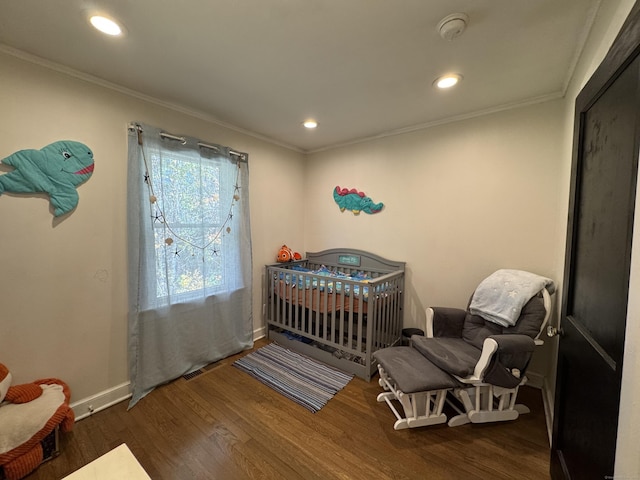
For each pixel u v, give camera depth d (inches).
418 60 65.7
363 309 97.2
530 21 52.4
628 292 30.3
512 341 66.9
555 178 83.4
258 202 122.1
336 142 131.3
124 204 80.4
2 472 54.2
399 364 74.9
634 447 28.2
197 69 69.9
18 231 63.7
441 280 105.8
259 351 113.3
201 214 97.3
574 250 48.8
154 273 85.7
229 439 67.4
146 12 50.4
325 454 63.3
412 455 63.1
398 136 114.3
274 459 61.9
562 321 52.6
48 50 62.0
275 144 129.0
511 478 57.6
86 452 63.3
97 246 75.7
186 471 58.8
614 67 34.6
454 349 80.3
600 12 48.7
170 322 90.0
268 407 79.3
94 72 71.2
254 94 83.2
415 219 111.1
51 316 69.1
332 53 63.2
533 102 85.4
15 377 64.5
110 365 79.7
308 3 48.1
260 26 54.3
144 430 70.2
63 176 68.7
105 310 78.0
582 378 42.5
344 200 131.3
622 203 33.1
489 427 72.1
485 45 59.9
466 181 98.7
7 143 61.4
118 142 78.5
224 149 103.5
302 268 138.3
